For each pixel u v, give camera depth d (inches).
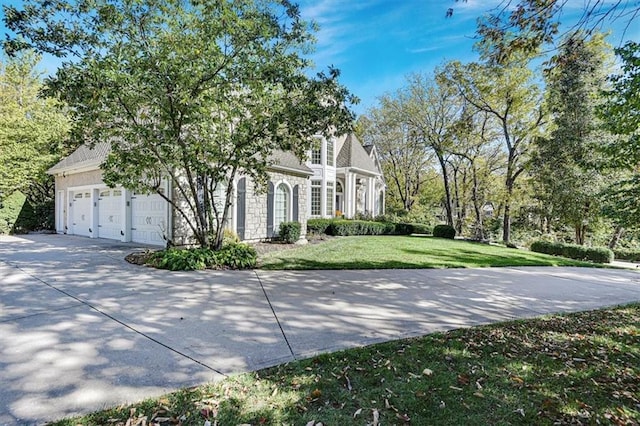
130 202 502.9
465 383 121.0
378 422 96.9
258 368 128.3
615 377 130.8
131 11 293.1
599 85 587.5
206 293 233.9
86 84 269.3
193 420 96.3
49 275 278.8
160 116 314.3
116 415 97.7
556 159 640.4
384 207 1212.5
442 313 210.2
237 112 324.2
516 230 927.0
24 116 683.4
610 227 666.2
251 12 292.2
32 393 108.3
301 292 245.1
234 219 495.2
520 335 175.0
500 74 691.4
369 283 284.8
